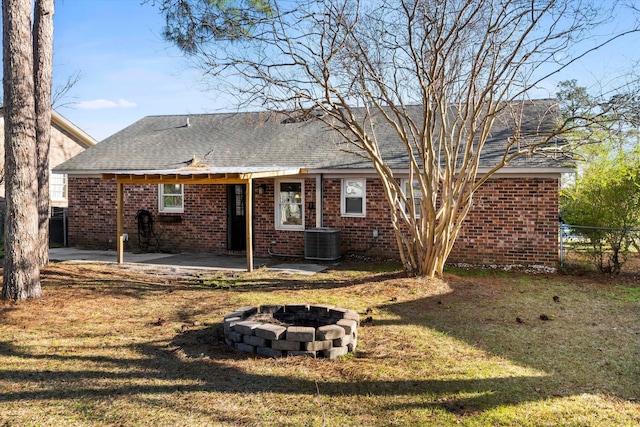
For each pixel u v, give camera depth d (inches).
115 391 181.5
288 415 163.8
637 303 326.6
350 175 533.6
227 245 589.3
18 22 307.0
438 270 403.9
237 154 604.4
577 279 417.4
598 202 433.1
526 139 465.4
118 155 653.3
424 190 386.6
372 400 174.7
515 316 293.9
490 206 481.1
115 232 636.7
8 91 311.6
